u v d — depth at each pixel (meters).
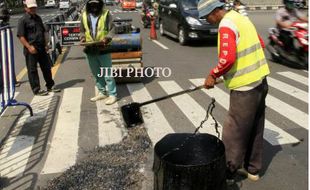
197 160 3.34
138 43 8.12
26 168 4.58
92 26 6.61
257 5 38.38
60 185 4.08
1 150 5.11
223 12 3.64
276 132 5.50
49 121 6.15
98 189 4.00
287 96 7.27
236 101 3.74
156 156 3.43
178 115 6.26
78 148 5.09
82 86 8.34
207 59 11.14
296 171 4.40
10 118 6.34
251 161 4.15
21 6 53.34
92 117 6.29
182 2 14.30
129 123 4.39
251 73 3.64
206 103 6.86
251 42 3.61
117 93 7.70
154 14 17.77
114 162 4.60
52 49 11.13
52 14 40.44
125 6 42.09
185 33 13.66
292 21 9.85
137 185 4.10
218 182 3.42
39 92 7.68
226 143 3.89
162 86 8.19
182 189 3.30
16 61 11.55
